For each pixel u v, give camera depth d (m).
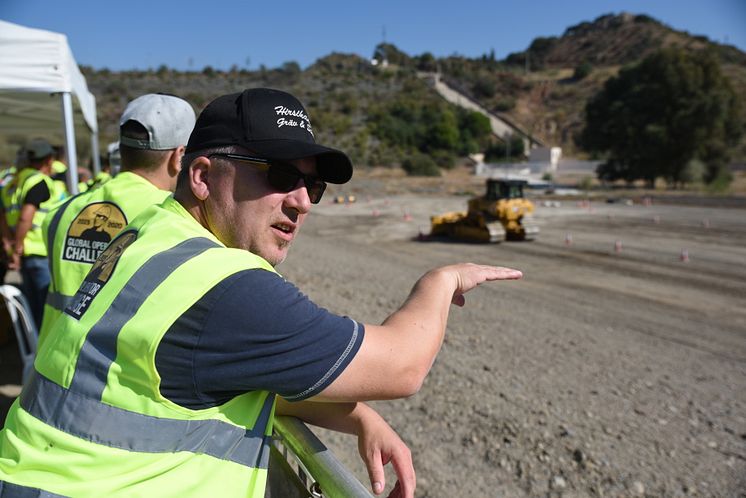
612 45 138.38
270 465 1.56
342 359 1.11
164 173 2.59
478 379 6.01
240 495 1.15
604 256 15.27
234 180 1.30
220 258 1.14
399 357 1.17
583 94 102.44
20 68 4.60
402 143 72.81
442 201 34.66
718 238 18.20
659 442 4.77
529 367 6.49
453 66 125.25
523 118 97.44
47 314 2.62
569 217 24.55
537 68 135.62
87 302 1.22
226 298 1.08
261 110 1.29
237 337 1.07
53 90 4.76
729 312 9.58
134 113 2.50
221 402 1.13
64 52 4.79
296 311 1.10
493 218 18.30
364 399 1.16
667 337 8.08
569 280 12.16
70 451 1.10
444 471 4.21
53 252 2.56
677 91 41.69
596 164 61.41
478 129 80.81
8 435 1.21
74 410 1.12
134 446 1.08
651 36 134.62
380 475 1.45
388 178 57.03
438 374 6.09
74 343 1.17
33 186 5.14
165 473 1.08
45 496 1.06
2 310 5.78
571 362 6.76
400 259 15.11
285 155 1.25
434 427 4.89
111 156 5.31
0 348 5.82
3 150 21.42
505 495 3.94
